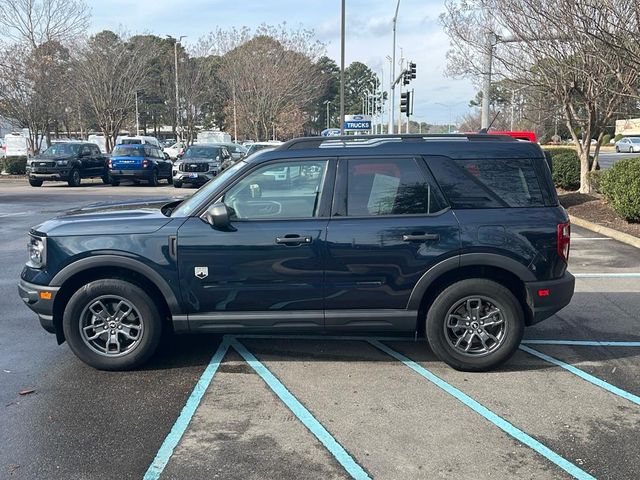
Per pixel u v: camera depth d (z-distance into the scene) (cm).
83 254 477
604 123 1567
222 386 467
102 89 3316
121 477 340
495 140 500
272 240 473
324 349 552
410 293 481
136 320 494
